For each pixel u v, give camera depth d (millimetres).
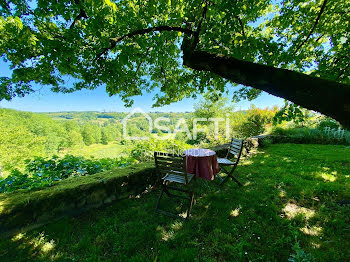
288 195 2582
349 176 3102
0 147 14562
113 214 2279
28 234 1879
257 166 3992
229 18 1890
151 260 1551
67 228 1991
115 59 2047
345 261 1458
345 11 2250
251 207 2314
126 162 3508
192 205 2441
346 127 1009
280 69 1293
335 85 1047
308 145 6199
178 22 2033
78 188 2264
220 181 3191
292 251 1596
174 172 2287
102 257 1609
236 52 2061
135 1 1816
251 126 8398
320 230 1832
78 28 1630
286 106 2291
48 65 1771
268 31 2836
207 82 2977
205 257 1564
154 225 2020
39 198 1994
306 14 2361
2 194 2090
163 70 3357
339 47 2379
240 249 1604
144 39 2049
